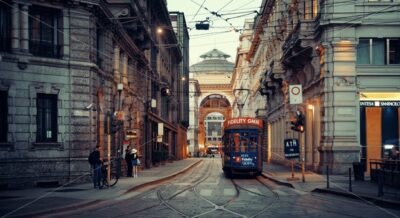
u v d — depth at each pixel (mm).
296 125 26422
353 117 29062
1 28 23109
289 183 25203
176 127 76438
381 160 23484
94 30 26828
